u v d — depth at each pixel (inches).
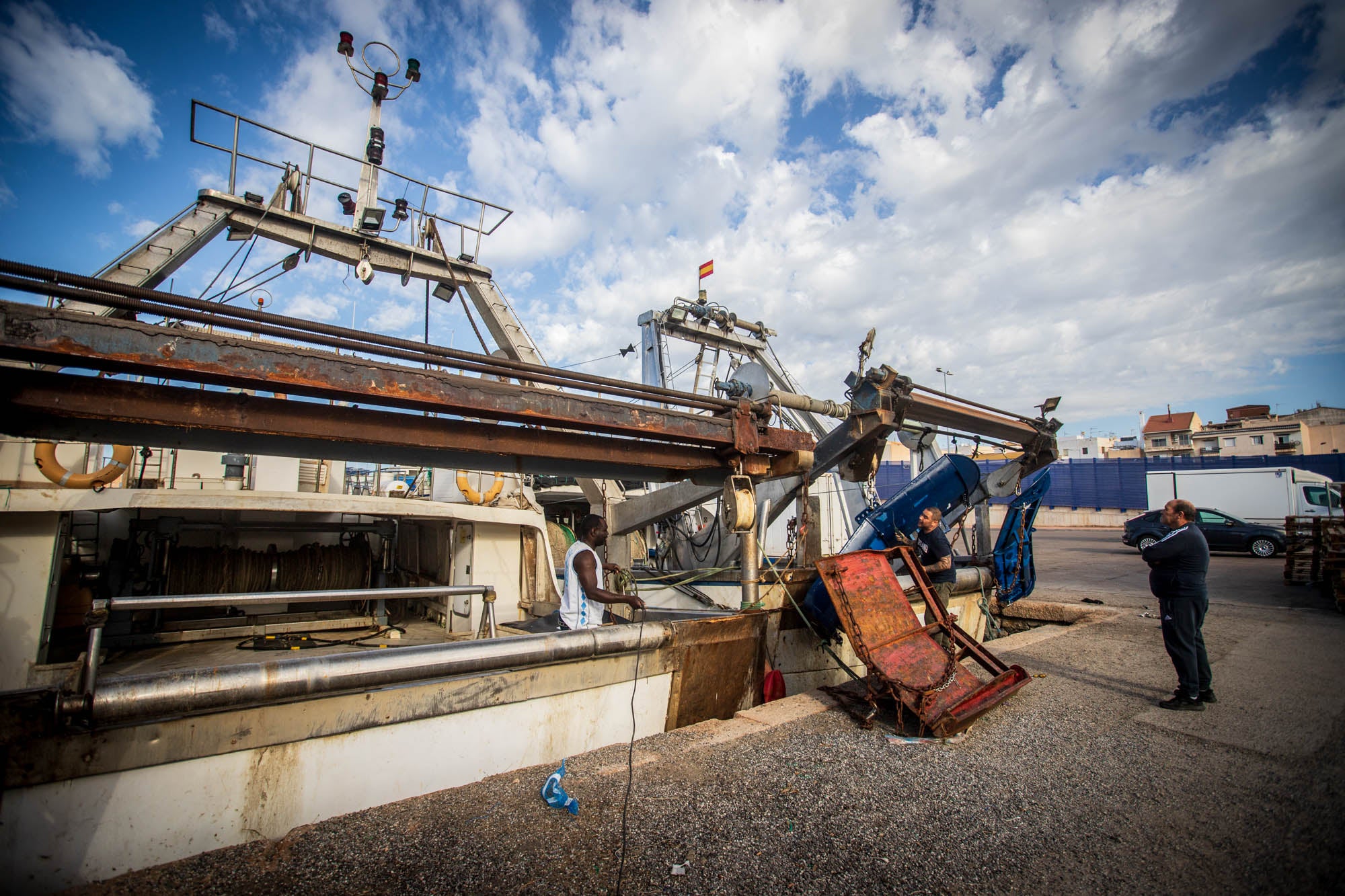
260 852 104.6
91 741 106.7
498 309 375.6
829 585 191.3
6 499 183.0
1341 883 99.8
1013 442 359.6
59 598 225.9
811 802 126.0
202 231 282.2
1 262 96.9
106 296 106.6
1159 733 169.0
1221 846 111.1
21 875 101.6
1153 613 374.0
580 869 100.3
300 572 267.1
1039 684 217.3
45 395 106.0
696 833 112.5
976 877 100.7
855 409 256.5
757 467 206.1
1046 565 752.3
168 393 116.8
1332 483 854.5
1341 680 222.2
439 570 318.7
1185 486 1036.5
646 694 186.1
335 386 119.4
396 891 93.7
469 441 150.9
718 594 315.3
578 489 449.1
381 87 339.6
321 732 129.9
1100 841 112.6
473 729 150.9
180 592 239.3
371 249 340.5
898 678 175.3
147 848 112.1
